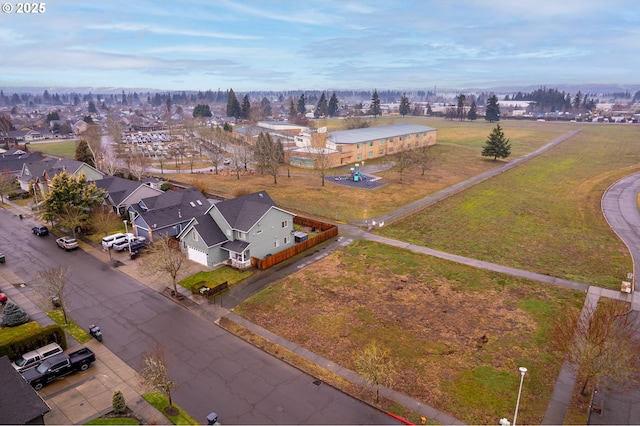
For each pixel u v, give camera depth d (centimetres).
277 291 3644
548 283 3775
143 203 5262
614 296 3519
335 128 18400
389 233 5112
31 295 3588
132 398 2395
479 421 2209
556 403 2330
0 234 5131
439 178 8212
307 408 2305
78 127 17412
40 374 2462
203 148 12556
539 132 16325
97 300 3516
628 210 5938
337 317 3228
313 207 6219
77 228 5216
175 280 3675
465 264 4191
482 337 2955
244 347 2873
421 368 2631
